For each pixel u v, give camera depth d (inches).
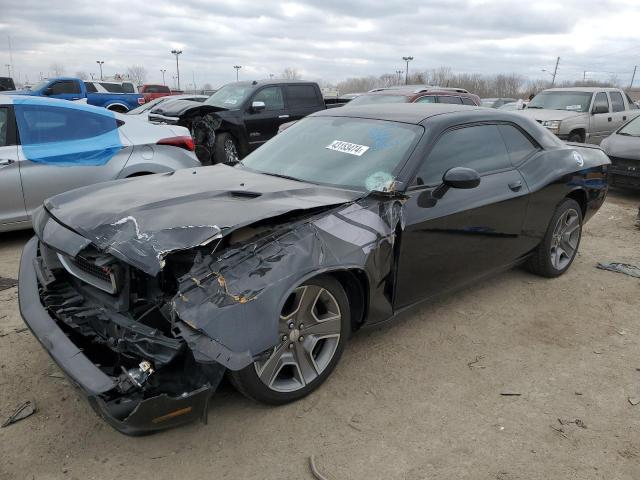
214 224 100.0
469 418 113.8
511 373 131.9
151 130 245.1
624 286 189.8
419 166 135.0
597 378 130.8
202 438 105.4
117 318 101.7
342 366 131.8
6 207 209.3
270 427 108.8
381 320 131.3
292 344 112.7
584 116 486.0
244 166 161.9
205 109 400.2
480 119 159.5
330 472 97.3
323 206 114.9
